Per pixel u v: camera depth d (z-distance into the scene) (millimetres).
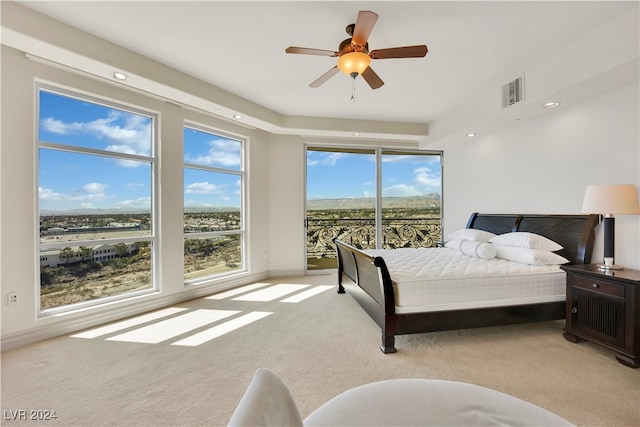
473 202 4570
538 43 2520
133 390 1853
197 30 2361
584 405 1682
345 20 2223
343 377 1996
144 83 2879
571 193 3080
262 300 3705
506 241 3258
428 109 4203
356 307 3430
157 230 3473
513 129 3793
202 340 2561
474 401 1040
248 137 4555
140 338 2600
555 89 2670
